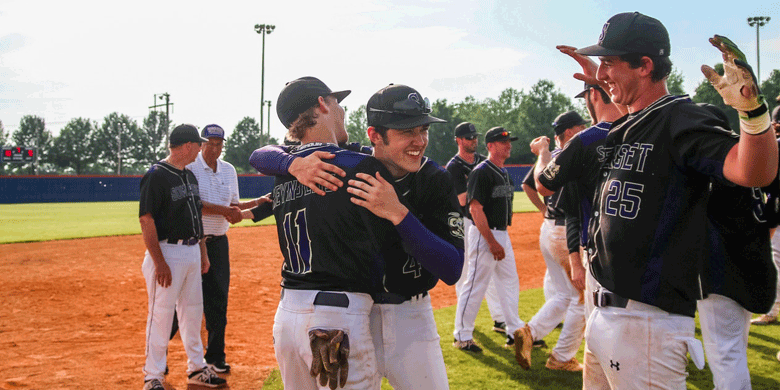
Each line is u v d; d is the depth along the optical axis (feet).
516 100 269.23
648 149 6.03
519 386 12.72
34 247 40.04
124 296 25.17
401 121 6.32
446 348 15.84
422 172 6.63
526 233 47.80
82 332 19.15
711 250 9.09
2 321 20.62
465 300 15.66
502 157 16.20
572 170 7.63
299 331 6.23
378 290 6.39
